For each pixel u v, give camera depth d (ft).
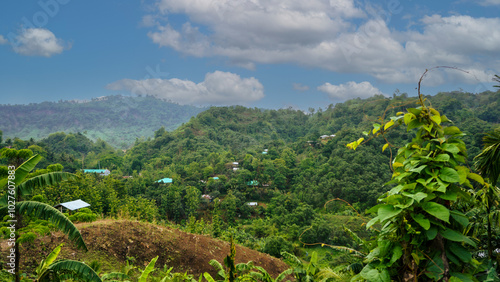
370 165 265.54
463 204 11.40
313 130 577.02
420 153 8.56
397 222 8.48
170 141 458.09
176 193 225.35
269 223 195.21
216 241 52.34
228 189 261.65
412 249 8.27
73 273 14.80
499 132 12.45
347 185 241.35
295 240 165.89
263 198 275.80
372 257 8.77
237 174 290.56
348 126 515.91
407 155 8.82
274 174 297.94
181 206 224.12
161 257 41.75
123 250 39.29
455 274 7.91
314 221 175.01
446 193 8.02
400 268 8.67
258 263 49.70
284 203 234.58
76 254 33.60
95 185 177.88
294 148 400.26
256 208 246.47
